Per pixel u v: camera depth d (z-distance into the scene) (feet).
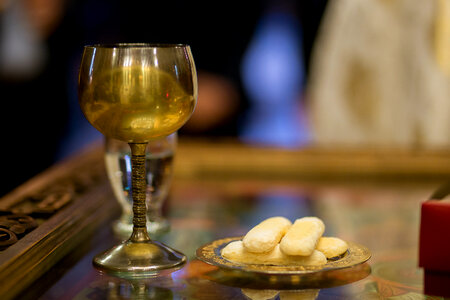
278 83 10.96
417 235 2.78
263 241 2.30
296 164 3.84
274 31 10.94
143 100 2.27
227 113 10.19
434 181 3.76
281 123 10.82
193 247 2.61
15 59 8.29
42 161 8.89
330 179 3.79
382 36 6.54
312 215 3.06
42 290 2.24
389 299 2.21
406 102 6.55
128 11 9.96
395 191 3.52
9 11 8.12
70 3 8.48
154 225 2.81
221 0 10.66
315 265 2.31
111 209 3.01
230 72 10.91
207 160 3.86
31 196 2.89
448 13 6.22
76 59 8.75
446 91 6.34
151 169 2.82
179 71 2.30
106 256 2.43
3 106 8.43
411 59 6.46
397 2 6.48
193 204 3.23
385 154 3.96
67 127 8.87
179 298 2.19
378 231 2.83
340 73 6.77
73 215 2.67
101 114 2.29
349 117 6.76
